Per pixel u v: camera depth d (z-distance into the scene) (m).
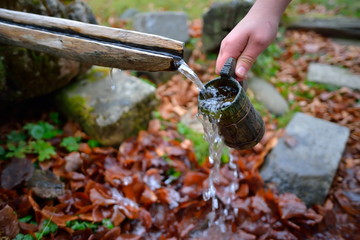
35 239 1.42
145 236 1.66
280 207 1.80
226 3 2.83
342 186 2.11
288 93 3.00
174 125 2.38
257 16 1.21
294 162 2.11
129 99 2.12
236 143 1.22
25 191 1.61
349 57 3.52
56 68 2.01
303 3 4.96
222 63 1.25
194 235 1.73
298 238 1.76
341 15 4.47
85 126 2.07
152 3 4.32
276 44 3.74
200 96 1.15
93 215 1.59
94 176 1.87
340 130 2.41
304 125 2.44
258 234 1.74
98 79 2.28
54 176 1.73
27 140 1.95
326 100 2.91
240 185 1.96
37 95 2.06
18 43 1.39
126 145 2.04
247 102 1.10
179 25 3.39
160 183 1.90
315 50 3.68
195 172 1.94
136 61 1.19
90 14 2.15
